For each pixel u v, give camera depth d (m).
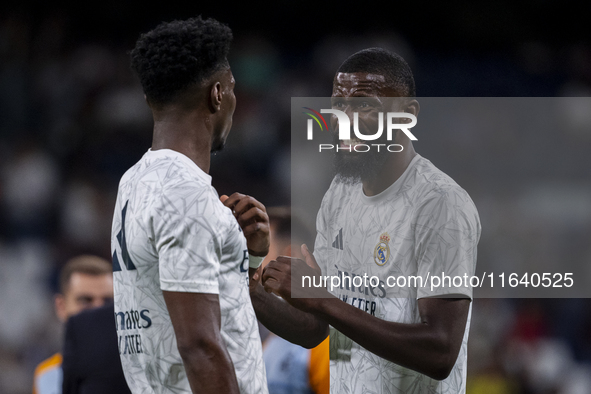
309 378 9.67
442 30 38.19
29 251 27.83
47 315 25.83
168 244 5.64
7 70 33.41
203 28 6.36
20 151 31.17
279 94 34.88
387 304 7.41
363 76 7.66
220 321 5.74
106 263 12.46
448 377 7.39
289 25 37.94
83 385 8.62
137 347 6.14
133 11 37.31
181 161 6.06
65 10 36.34
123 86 34.19
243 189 31.22
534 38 38.31
